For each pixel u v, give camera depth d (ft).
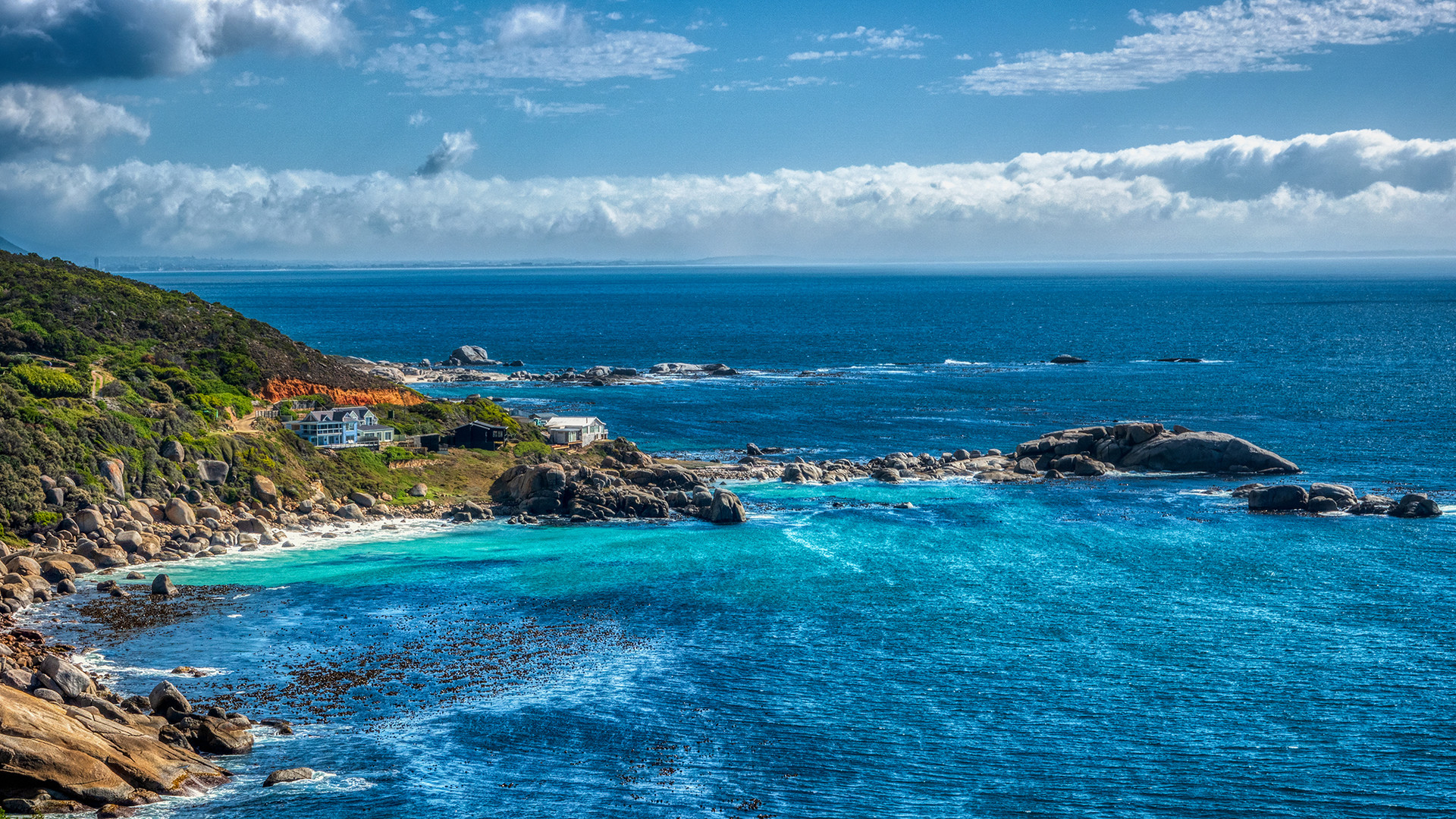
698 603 312.71
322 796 200.13
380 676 256.32
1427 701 240.53
